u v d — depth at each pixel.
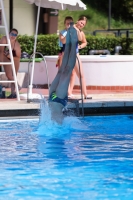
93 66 17.77
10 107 13.25
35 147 10.39
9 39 14.46
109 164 9.14
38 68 18.70
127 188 7.80
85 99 14.79
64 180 8.18
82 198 7.36
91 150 10.18
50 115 12.34
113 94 16.41
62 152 9.99
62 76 12.15
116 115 14.27
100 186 7.89
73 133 11.81
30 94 14.64
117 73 17.83
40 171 8.68
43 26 25.47
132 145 10.64
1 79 18.05
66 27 14.98
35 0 15.93
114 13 39.50
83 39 15.23
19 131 11.91
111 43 22.52
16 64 15.40
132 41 22.59
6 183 8.02
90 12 38.81
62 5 14.55
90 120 13.48
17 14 24.58
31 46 21.50
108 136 11.52
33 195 7.48
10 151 10.03
